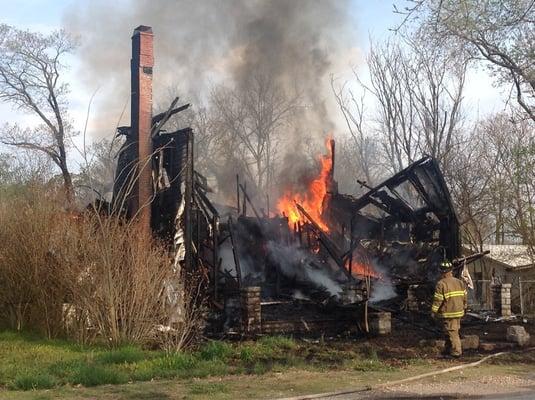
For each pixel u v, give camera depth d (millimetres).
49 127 30766
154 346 11406
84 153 13656
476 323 15086
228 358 10633
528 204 24438
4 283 13195
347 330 13969
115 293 11422
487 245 31859
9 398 7402
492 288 17156
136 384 8359
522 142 26484
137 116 16062
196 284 14344
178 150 15703
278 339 12367
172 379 8773
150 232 14758
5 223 13492
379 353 11375
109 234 11688
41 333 12578
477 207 31562
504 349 11875
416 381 8711
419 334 13344
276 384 8359
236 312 14250
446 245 16734
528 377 9062
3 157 26969
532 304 24391
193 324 11711
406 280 16281
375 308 14094
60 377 8812
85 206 15352
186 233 14836
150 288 11516
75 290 11734
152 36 16547
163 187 15953
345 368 9703
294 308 14984
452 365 10070
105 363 9711
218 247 15617
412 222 17656
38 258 12727
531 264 27406
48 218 13156
